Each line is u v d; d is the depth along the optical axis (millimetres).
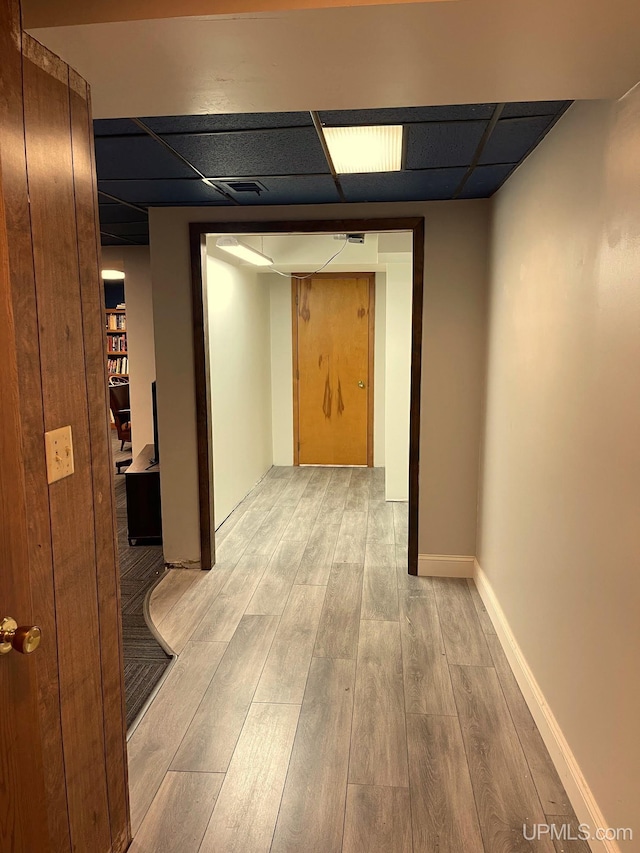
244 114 1896
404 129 2053
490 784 1927
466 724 2223
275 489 5754
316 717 2275
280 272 6023
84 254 1458
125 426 7047
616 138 1547
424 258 3301
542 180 2189
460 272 3293
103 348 1558
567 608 1892
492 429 3074
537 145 2242
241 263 5211
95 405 1519
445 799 1867
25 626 1075
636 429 1419
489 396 3160
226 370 4828
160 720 2264
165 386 3600
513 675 2539
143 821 1800
